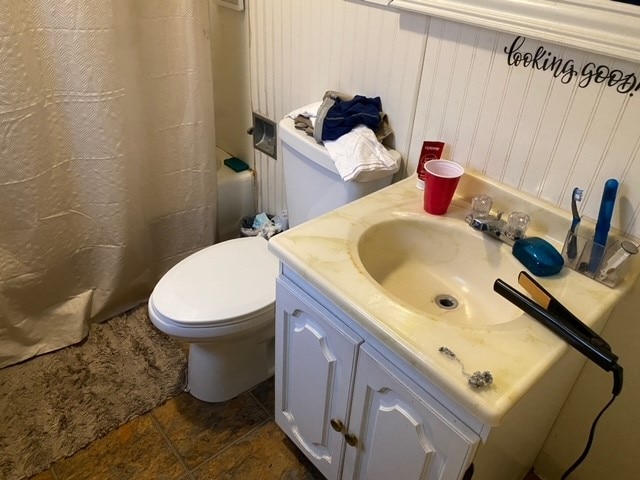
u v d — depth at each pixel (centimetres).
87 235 168
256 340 155
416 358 80
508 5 99
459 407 80
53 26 133
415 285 115
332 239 106
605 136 97
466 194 122
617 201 99
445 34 113
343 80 143
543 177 109
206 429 155
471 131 118
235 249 159
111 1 137
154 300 139
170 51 159
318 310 103
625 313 108
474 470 86
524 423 99
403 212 116
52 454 144
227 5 170
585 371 122
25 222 151
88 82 142
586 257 99
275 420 149
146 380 167
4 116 134
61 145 150
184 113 171
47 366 168
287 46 156
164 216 187
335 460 123
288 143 145
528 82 104
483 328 86
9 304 159
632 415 119
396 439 98
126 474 142
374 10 125
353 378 103
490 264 109
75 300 176
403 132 133
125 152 158
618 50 88
